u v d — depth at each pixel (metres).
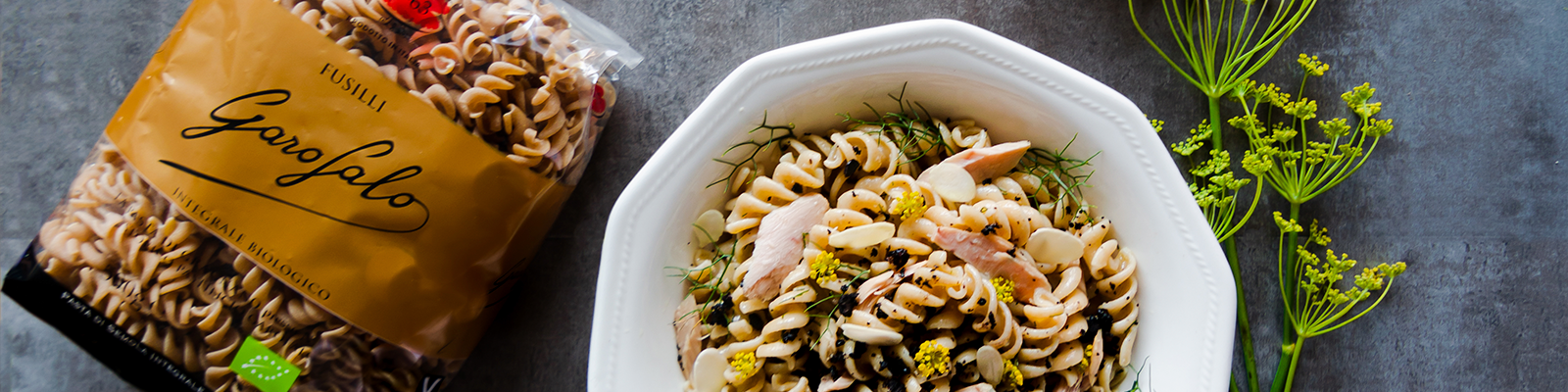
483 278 0.43
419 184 0.39
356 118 0.39
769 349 0.38
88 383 0.48
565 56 0.41
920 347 0.37
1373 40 0.46
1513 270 0.47
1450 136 0.47
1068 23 0.46
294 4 0.39
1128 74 0.46
